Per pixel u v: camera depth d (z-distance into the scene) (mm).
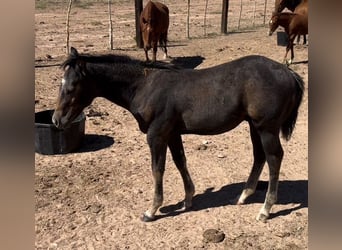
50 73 11062
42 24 18703
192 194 5133
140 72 4598
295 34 11656
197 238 4613
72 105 4574
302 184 5715
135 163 6465
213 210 5152
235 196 5445
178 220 4969
